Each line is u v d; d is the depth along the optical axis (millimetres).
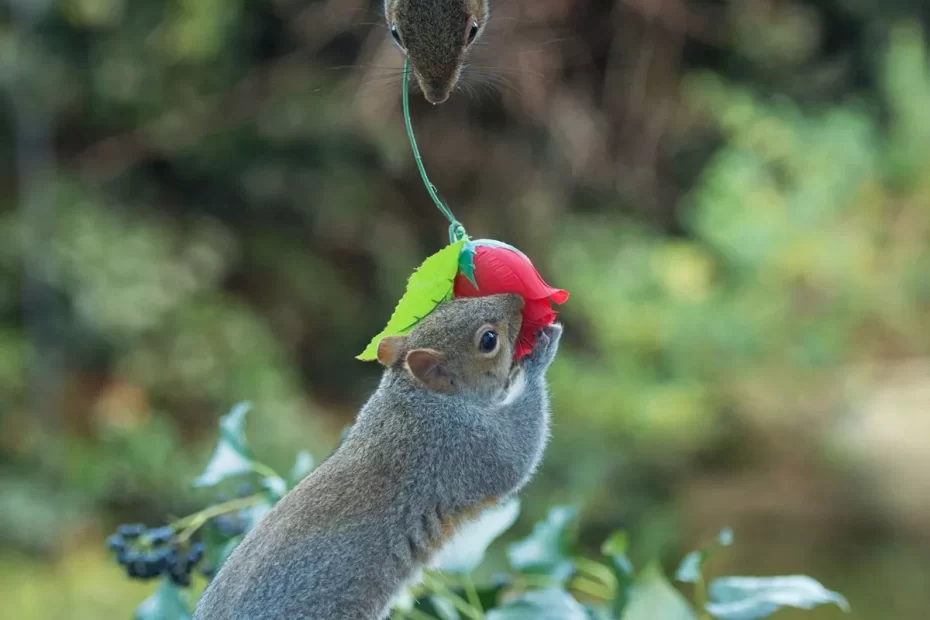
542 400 4191
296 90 16422
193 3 15930
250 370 15039
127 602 11594
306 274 16859
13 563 12211
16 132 15594
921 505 13633
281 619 3564
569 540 4418
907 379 15523
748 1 18594
